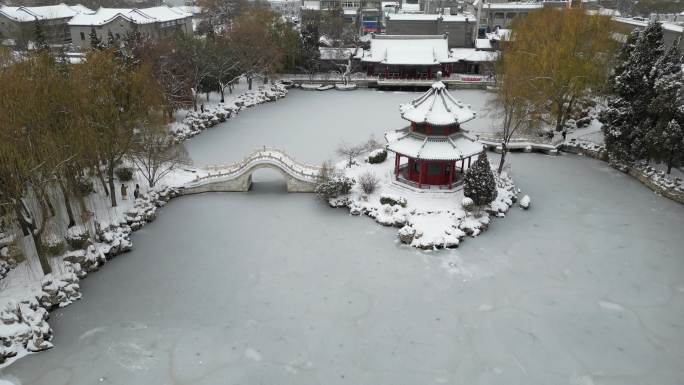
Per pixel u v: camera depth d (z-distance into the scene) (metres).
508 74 67.88
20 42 114.94
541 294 41.78
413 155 54.41
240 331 37.72
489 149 75.19
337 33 135.88
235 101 96.38
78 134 45.22
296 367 34.53
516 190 59.94
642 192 60.34
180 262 46.28
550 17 81.50
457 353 35.72
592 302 40.78
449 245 48.31
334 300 41.09
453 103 56.03
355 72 122.06
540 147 73.88
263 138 78.56
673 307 40.12
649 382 33.25
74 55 105.50
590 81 75.19
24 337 35.72
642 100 62.44
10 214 41.75
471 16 138.12
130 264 46.03
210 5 191.25
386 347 36.25
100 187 57.31
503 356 35.44
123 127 53.53
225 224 52.94
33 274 42.00
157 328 38.00
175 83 83.81
